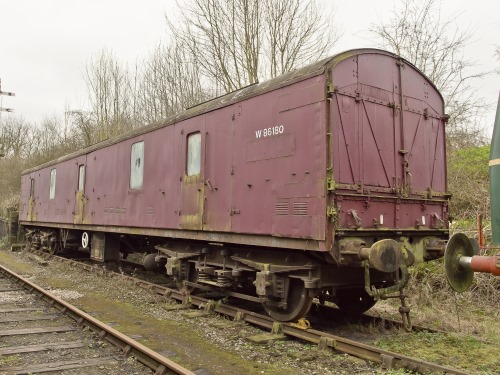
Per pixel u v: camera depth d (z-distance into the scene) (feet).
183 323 22.99
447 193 23.97
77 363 16.48
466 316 25.18
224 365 16.63
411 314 25.20
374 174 20.34
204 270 26.16
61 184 51.65
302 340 19.88
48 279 37.32
